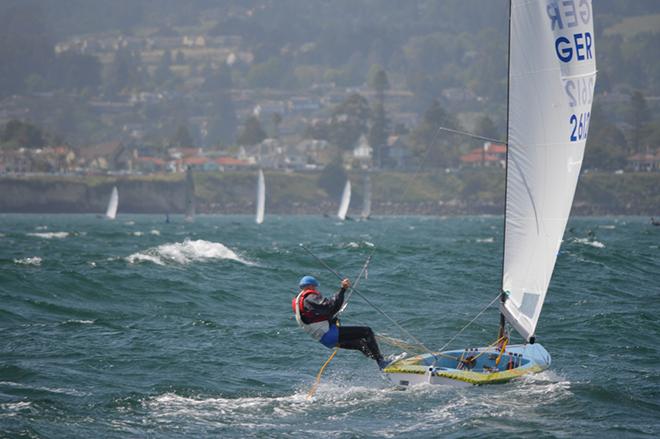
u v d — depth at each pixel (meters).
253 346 73.12
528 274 59.56
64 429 48.06
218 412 52.53
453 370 58.03
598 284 114.56
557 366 64.88
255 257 151.38
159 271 124.56
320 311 56.75
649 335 78.44
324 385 59.50
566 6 57.25
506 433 47.75
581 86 56.91
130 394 56.00
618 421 50.34
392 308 94.88
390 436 47.62
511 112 59.91
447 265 142.00
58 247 192.75
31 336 75.56
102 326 81.62
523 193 59.75
